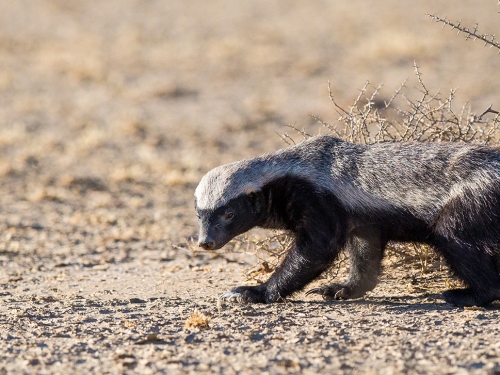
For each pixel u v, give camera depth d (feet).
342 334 41.68
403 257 58.65
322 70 172.35
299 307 49.14
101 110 152.87
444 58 173.17
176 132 138.31
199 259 68.80
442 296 49.11
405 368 35.47
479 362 36.11
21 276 64.80
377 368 35.81
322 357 37.58
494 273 47.32
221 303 50.98
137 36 209.46
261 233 75.97
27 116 148.25
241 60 184.65
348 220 49.62
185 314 47.67
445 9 211.00
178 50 194.39
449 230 47.06
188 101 157.99
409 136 57.47
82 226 86.79
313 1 239.91
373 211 48.93
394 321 44.34
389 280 56.95
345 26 207.72
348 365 36.32
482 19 196.24
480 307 47.34
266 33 207.41
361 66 172.14
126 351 39.58
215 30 216.74
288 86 163.32
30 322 46.75
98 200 99.76
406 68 168.25
